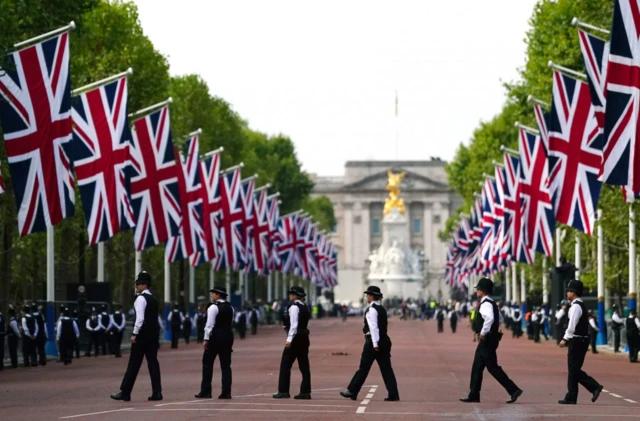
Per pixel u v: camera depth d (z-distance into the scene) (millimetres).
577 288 52938
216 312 54062
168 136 99562
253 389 61281
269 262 163875
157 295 177875
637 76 66375
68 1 88000
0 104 72938
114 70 131625
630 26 66250
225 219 137000
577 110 83000
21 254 123125
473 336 152750
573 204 83125
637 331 94062
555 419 44219
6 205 93062
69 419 43906
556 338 128625
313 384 65312
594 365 88688
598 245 121000
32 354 86625
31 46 73688
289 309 54344
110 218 88625
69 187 74875
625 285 136125
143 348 52969
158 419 43531
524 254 115250
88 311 109875
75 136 88688
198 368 81938
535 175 104000
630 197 67875
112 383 66500
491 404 52000
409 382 67688
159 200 99062
